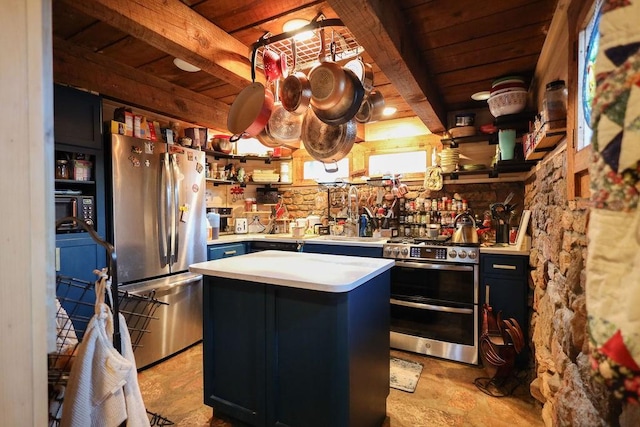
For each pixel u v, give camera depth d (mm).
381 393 1809
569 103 1249
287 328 1568
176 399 2053
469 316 2541
